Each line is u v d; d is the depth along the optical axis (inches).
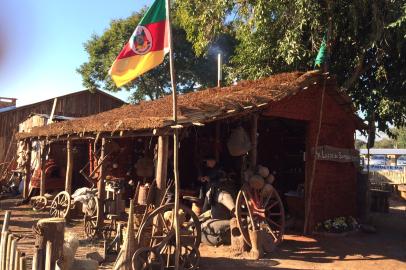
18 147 876.6
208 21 590.2
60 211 472.1
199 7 596.7
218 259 323.3
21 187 760.3
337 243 390.0
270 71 607.2
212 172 408.5
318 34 552.7
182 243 285.1
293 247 370.3
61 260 201.6
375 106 582.2
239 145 385.1
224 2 564.7
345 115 474.9
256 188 358.0
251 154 382.9
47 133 542.9
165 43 276.2
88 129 424.8
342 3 545.0
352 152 477.4
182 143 581.0
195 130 527.8
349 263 323.9
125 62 273.6
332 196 456.8
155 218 283.9
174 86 281.9
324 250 362.6
